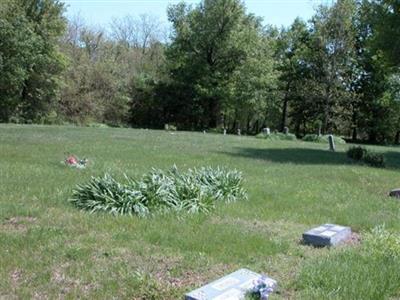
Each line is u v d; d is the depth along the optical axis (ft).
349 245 20.70
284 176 41.16
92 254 17.46
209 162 48.98
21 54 127.75
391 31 69.46
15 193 26.96
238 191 30.32
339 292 14.37
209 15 163.73
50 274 15.23
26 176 32.58
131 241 19.27
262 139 107.34
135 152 54.24
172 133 105.50
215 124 174.29
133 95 170.09
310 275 15.66
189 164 46.21
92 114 157.69
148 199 24.63
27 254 16.96
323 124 153.79
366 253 18.52
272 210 26.91
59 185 29.99
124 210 23.79
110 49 181.57
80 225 21.29
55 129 92.02
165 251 18.26
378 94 156.15
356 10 136.36
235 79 163.02
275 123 200.75
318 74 145.69
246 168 45.34
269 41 180.55
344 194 33.55
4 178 31.42
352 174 45.21
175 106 171.63
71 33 169.17
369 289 14.58
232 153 60.90
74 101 155.43
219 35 164.45
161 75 178.29
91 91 159.43
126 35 209.15
